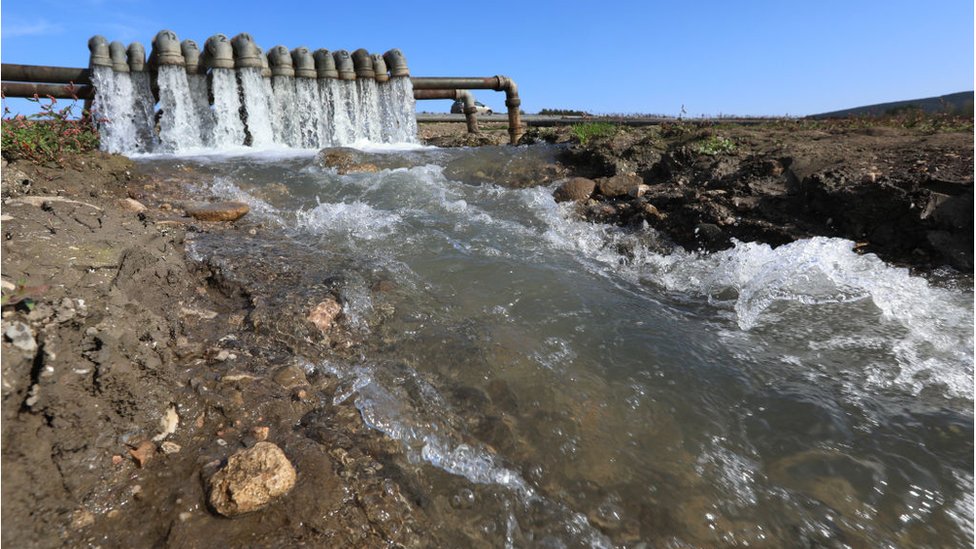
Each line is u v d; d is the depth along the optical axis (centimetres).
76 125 542
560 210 597
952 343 304
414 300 343
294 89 991
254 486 170
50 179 443
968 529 192
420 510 183
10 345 177
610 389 269
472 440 223
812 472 218
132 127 880
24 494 152
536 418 241
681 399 264
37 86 832
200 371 231
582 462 218
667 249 491
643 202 572
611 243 511
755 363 299
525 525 185
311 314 297
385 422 221
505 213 582
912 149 544
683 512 196
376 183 646
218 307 302
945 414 251
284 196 591
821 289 374
